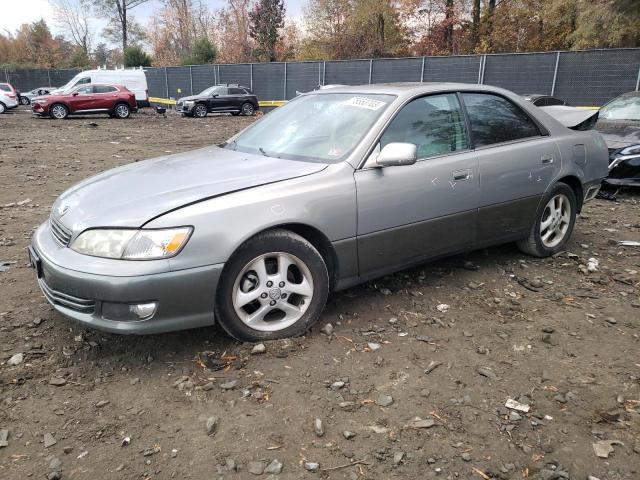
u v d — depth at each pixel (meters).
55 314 3.69
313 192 3.29
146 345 3.27
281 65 30.20
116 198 3.17
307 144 3.82
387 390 2.85
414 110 3.89
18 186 8.43
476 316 3.75
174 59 59.75
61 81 49.53
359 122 3.78
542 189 4.60
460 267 4.67
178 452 2.37
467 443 2.45
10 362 3.06
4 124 21.08
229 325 3.14
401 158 3.40
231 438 2.47
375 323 3.60
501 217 4.34
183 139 16.25
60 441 2.44
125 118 25.78
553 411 2.69
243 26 52.97
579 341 3.42
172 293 2.86
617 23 21.69
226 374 2.97
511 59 21.72
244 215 3.04
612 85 19.70
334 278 3.53
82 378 2.94
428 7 38.31
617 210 7.05
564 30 30.69
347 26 42.09
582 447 2.43
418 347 3.30
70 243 3.00
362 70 26.69
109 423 2.56
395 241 3.70
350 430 2.53
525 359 3.19
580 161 4.91
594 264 4.72
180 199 3.03
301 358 3.14
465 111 4.19
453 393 2.83
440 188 3.85
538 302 4.00
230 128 20.56
